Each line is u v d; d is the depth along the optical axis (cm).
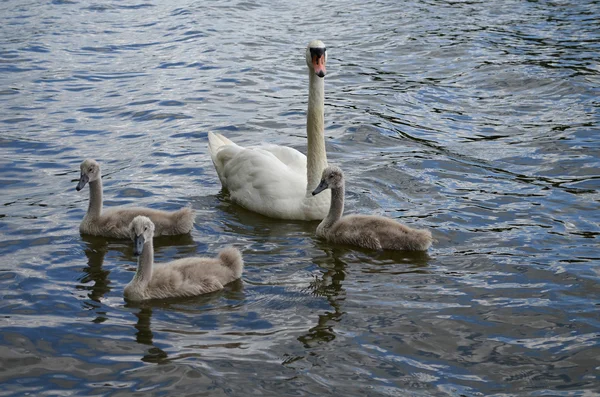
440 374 898
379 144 1698
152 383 872
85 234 1267
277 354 930
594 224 1296
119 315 1018
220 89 2072
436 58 2333
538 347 952
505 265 1159
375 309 1037
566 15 2766
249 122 1844
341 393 859
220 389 862
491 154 1631
